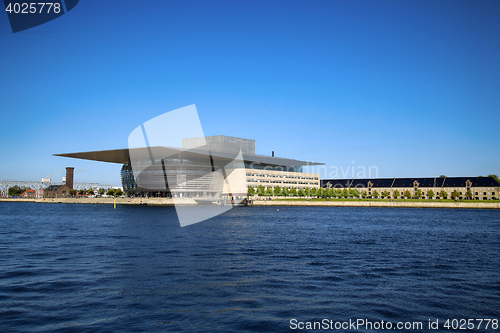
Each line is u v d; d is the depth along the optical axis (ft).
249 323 35.68
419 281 53.16
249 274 55.67
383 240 102.89
